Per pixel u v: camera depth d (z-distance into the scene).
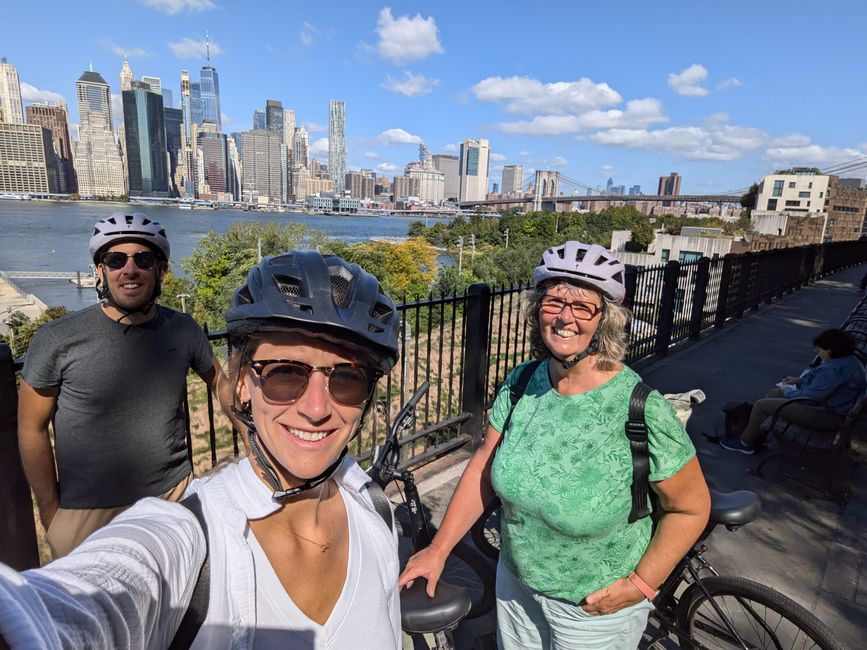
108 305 1.81
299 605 0.82
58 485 1.84
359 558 0.94
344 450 0.87
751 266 10.44
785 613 1.80
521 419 1.58
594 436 1.40
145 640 0.62
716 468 3.95
